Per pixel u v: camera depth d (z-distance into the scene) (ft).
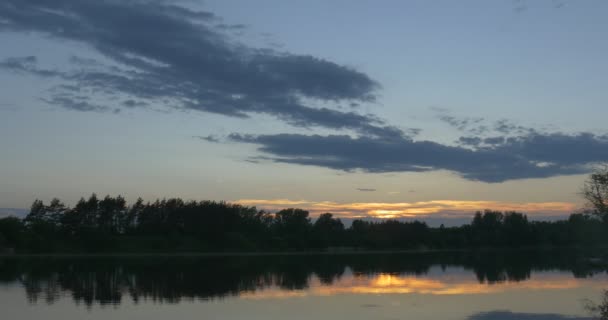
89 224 631.56
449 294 202.90
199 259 497.05
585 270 339.36
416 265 407.23
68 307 168.14
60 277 278.87
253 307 168.45
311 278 281.95
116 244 597.11
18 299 186.50
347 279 275.39
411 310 161.99
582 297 192.65
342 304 174.81
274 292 211.61
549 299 186.70
